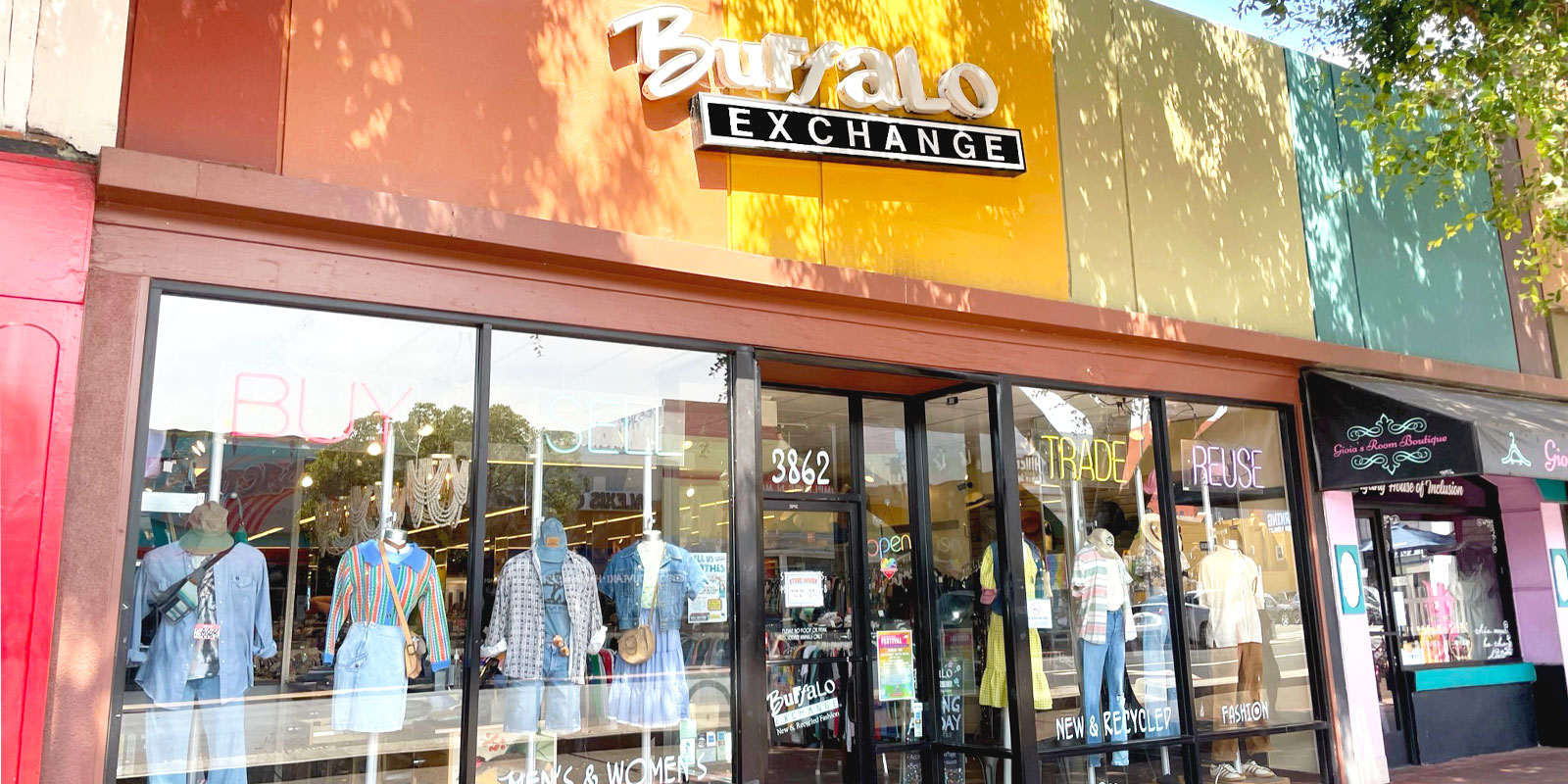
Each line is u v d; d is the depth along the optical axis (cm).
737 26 671
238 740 482
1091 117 814
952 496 756
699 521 610
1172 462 802
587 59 613
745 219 647
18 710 422
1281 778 795
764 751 601
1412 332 966
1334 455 852
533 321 568
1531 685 1027
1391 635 949
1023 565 715
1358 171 973
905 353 690
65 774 431
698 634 601
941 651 754
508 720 542
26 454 438
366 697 512
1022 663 697
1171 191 845
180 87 501
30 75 466
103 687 444
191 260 488
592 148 604
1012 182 760
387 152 545
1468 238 1034
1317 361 866
